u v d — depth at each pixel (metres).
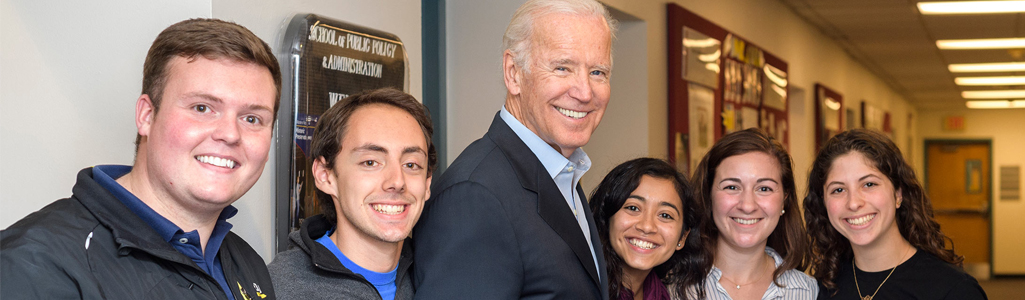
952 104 13.27
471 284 1.55
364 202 1.52
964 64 9.27
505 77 1.85
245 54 1.24
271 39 2.03
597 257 1.93
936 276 2.20
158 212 1.24
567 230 1.71
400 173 1.52
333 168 1.57
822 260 2.44
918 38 7.77
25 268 1.03
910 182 2.27
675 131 4.46
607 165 4.30
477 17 3.69
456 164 1.72
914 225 2.30
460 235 1.58
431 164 1.70
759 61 5.91
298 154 2.03
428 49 3.67
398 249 1.65
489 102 3.66
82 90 1.94
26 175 1.93
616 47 4.28
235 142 1.23
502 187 1.63
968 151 13.72
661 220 2.08
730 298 2.26
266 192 2.03
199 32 1.21
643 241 2.07
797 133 7.25
